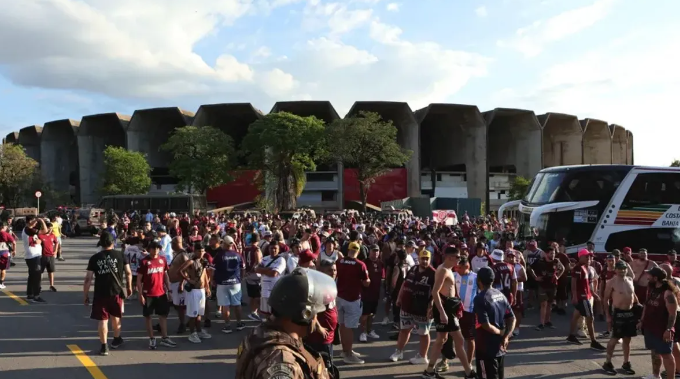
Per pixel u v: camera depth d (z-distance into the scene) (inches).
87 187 2908.5
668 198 644.1
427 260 326.6
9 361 311.7
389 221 1143.6
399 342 335.9
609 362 321.1
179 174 2117.4
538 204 685.9
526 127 3068.4
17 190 2341.3
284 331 86.0
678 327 303.3
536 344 398.0
